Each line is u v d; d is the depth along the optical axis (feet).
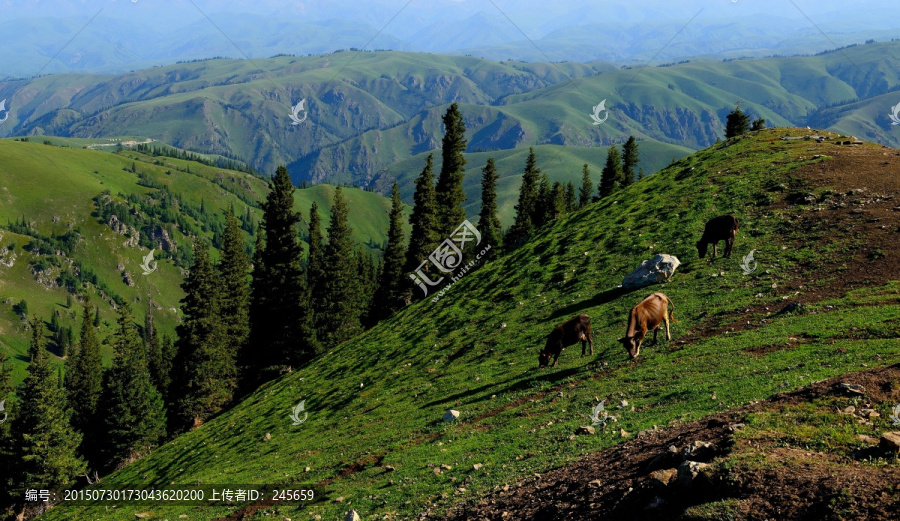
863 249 95.61
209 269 251.60
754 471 31.53
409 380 124.06
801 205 124.98
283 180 259.60
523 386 88.38
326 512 65.41
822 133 189.78
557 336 88.07
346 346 200.54
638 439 49.11
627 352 85.81
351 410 120.78
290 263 260.42
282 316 262.06
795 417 38.34
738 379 60.08
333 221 280.72
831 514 26.30
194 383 252.62
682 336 85.51
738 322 84.38
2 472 232.73
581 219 196.65
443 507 52.75
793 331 71.72
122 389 265.75
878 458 30.40
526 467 55.01
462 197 294.87
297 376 188.65
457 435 76.84
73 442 238.89
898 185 117.91
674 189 172.45
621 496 36.19
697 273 110.63
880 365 51.83
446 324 154.92
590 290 127.95
